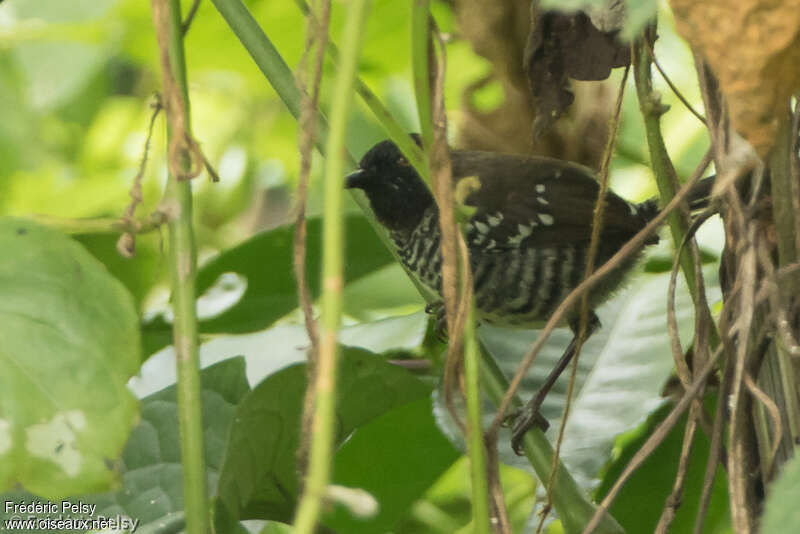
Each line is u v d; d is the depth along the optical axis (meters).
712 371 4.20
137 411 2.90
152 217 3.27
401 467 6.08
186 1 7.71
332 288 2.64
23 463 2.77
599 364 5.64
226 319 6.86
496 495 3.56
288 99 3.91
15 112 10.80
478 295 8.26
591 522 3.49
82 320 2.90
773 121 2.59
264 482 4.74
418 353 6.18
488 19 6.44
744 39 2.52
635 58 4.14
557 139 7.32
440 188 3.39
